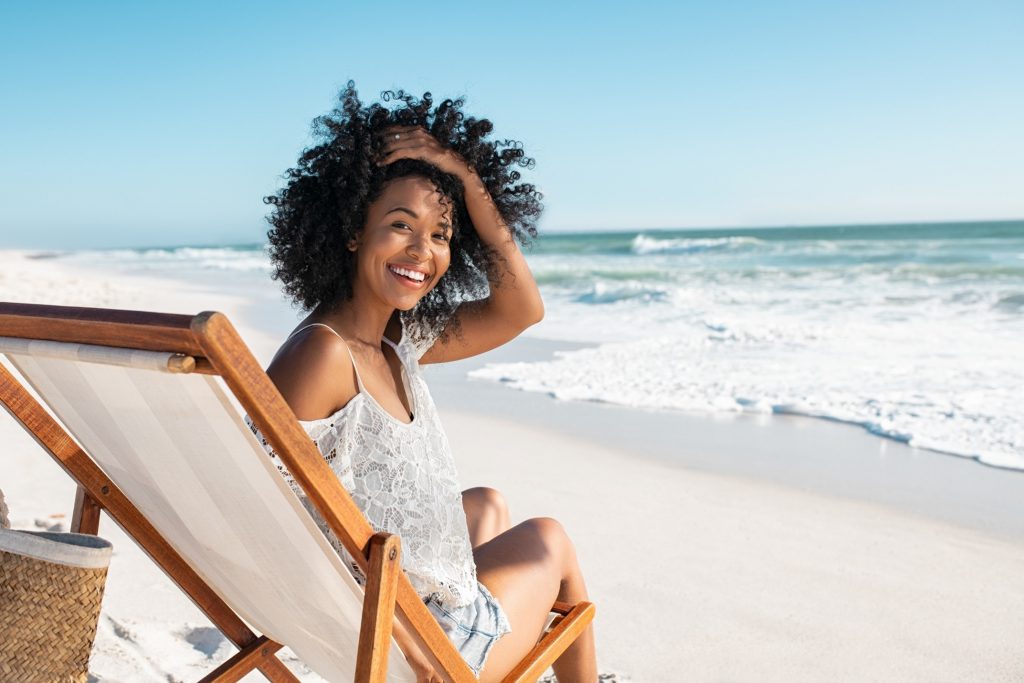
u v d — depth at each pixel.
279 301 21.92
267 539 1.69
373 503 1.85
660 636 3.48
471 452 6.52
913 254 31.38
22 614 1.69
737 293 19.34
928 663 3.31
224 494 1.65
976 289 18.47
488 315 2.56
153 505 1.90
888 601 3.88
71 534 1.89
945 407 7.79
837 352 10.99
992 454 6.32
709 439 6.92
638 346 11.85
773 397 8.36
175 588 3.68
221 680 2.15
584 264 34.12
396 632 1.78
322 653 2.02
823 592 3.97
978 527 4.90
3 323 1.60
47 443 1.90
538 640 2.18
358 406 1.82
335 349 1.79
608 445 6.73
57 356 1.52
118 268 46.84
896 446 6.70
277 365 1.78
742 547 4.55
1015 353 10.65
